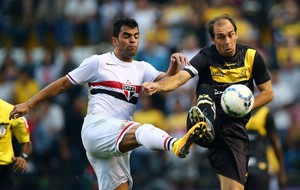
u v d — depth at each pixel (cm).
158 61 6022
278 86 5947
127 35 3081
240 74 3034
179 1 6631
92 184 4853
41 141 5712
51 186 5497
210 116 2827
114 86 3089
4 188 3288
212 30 3031
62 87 3083
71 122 5728
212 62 3042
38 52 6650
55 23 6681
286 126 5847
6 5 6869
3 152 3262
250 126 3884
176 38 6306
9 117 3039
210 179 5338
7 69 6322
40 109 5772
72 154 5644
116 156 3094
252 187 3819
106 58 3116
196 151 5403
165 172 5375
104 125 3025
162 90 2852
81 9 6688
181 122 5553
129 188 3262
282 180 4097
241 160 3041
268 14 6662
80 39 6606
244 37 6303
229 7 6594
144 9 6562
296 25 6812
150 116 5559
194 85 5853
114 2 6706
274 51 6228
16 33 6781
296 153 5709
